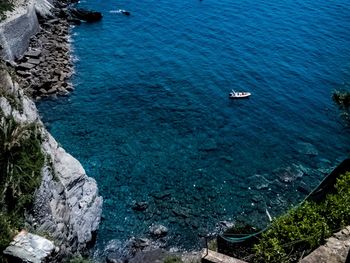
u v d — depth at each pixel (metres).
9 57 46.19
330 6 76.81
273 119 45.22
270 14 72.56
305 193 35.47
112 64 53.97
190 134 41.81
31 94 43.59
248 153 39.88
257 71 54.56
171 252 29.11
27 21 52.12
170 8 73.44
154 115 44.25
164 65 54.97
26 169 21.91
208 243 29.53
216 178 36.41
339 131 43.84
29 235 18.47
